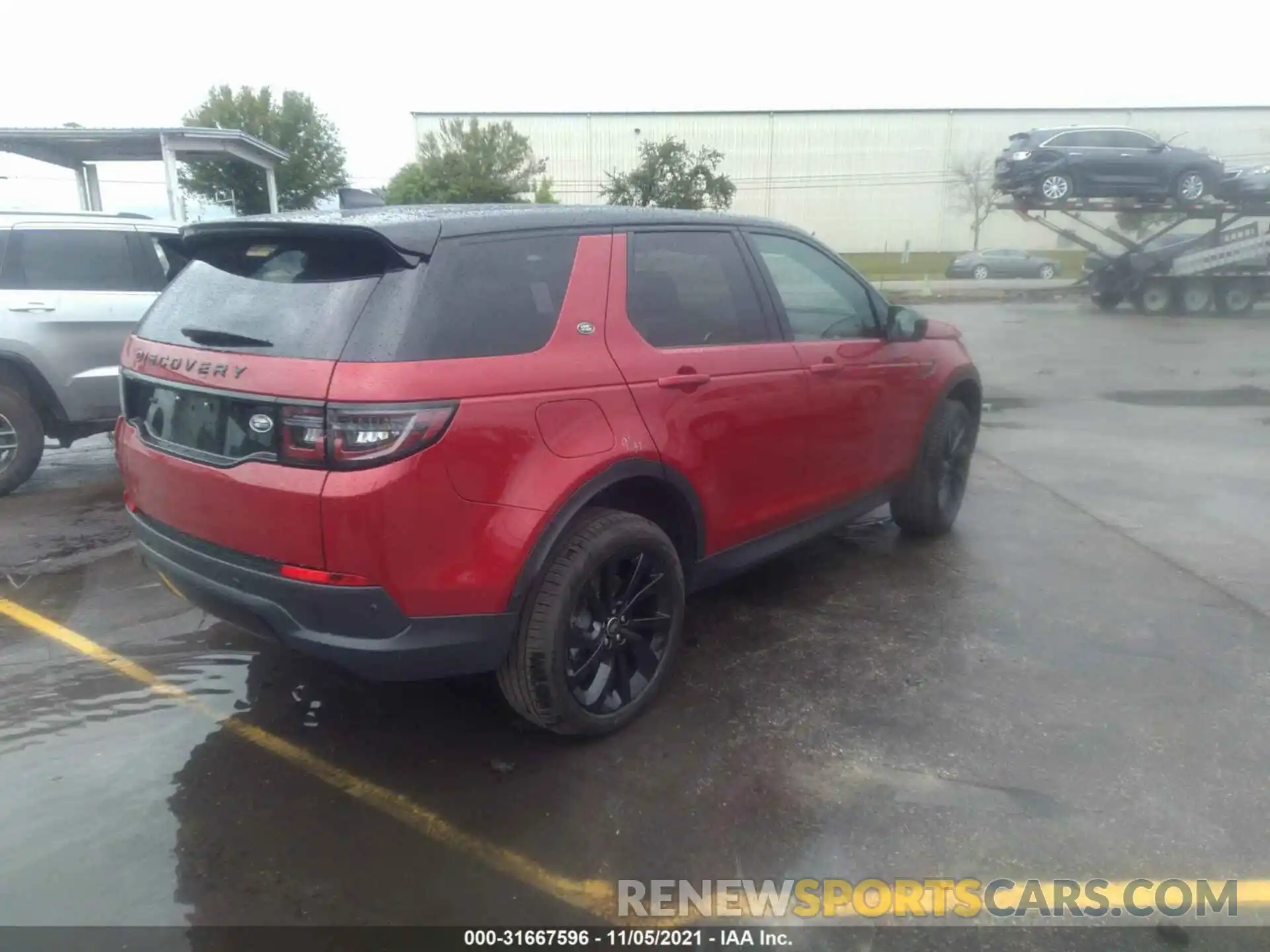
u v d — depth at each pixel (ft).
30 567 16.60
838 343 14.33
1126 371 44.04
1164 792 10.08
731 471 12.35
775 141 185.78
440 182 138.92
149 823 9.51
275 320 9.51
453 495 9.14
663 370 11.22
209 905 8.39
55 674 12.66
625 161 184.55
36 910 8.29
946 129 186.19
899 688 12.32
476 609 9.53
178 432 10.16
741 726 11.37
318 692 12.23
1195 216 78.07
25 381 20.65
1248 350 52.85
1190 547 17.87
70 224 20.90
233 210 125.80
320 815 9.66
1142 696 12.10
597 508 10.91
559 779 10.30
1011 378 41.68
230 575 9.68
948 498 18.22
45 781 10.20
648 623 11.47
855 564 16.89
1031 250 188.65
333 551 8.84
